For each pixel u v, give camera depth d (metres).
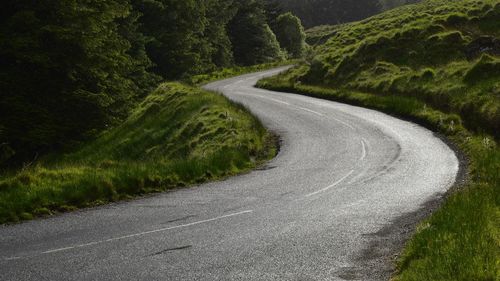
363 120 24.39
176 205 11.59
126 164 16.02
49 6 26.45
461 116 21.66
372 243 8.59
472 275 6.38
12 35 24.86
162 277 7.22
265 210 10.88
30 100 25.88
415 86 27.75
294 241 8.75
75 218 10.59
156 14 50.66
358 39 44.72
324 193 12.32
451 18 37.50
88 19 27.38
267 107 30.72
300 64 46.31
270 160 17.80
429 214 10.19
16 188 12.45
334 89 35.25
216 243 8.70
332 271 7.39
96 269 7.55
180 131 25.44
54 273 7.42
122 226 9.85
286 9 169.88
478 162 14.21
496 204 9.78
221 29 81.44
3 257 8.14
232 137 21.25
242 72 62.25
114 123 30.80
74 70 27.16
